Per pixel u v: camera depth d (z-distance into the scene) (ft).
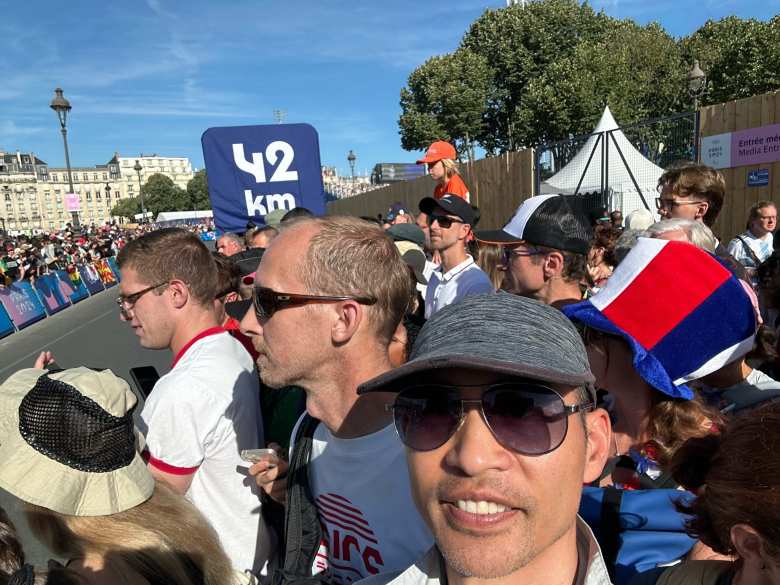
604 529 3.99
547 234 8.36
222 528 6.07
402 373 2.67
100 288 67.56
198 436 5.75
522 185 35.29
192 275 6.67
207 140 17.56
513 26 100.53
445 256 11.94
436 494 2.87
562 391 2.75
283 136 17.81
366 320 4.49
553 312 2.91
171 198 356.59
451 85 99.91
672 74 84.84
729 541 2.94
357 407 4.52
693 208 9.20
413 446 2.95
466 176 43.88
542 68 99.09
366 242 4.55
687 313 4.58
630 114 82.07
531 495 2.70
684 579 3.33
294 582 4.47
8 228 416.67
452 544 2.83
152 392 6.05
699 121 23.24
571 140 30.55
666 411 4.57
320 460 4.80
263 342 4.98
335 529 4.73
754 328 4.74
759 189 20.88
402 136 109.60
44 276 50.55
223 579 4.54
